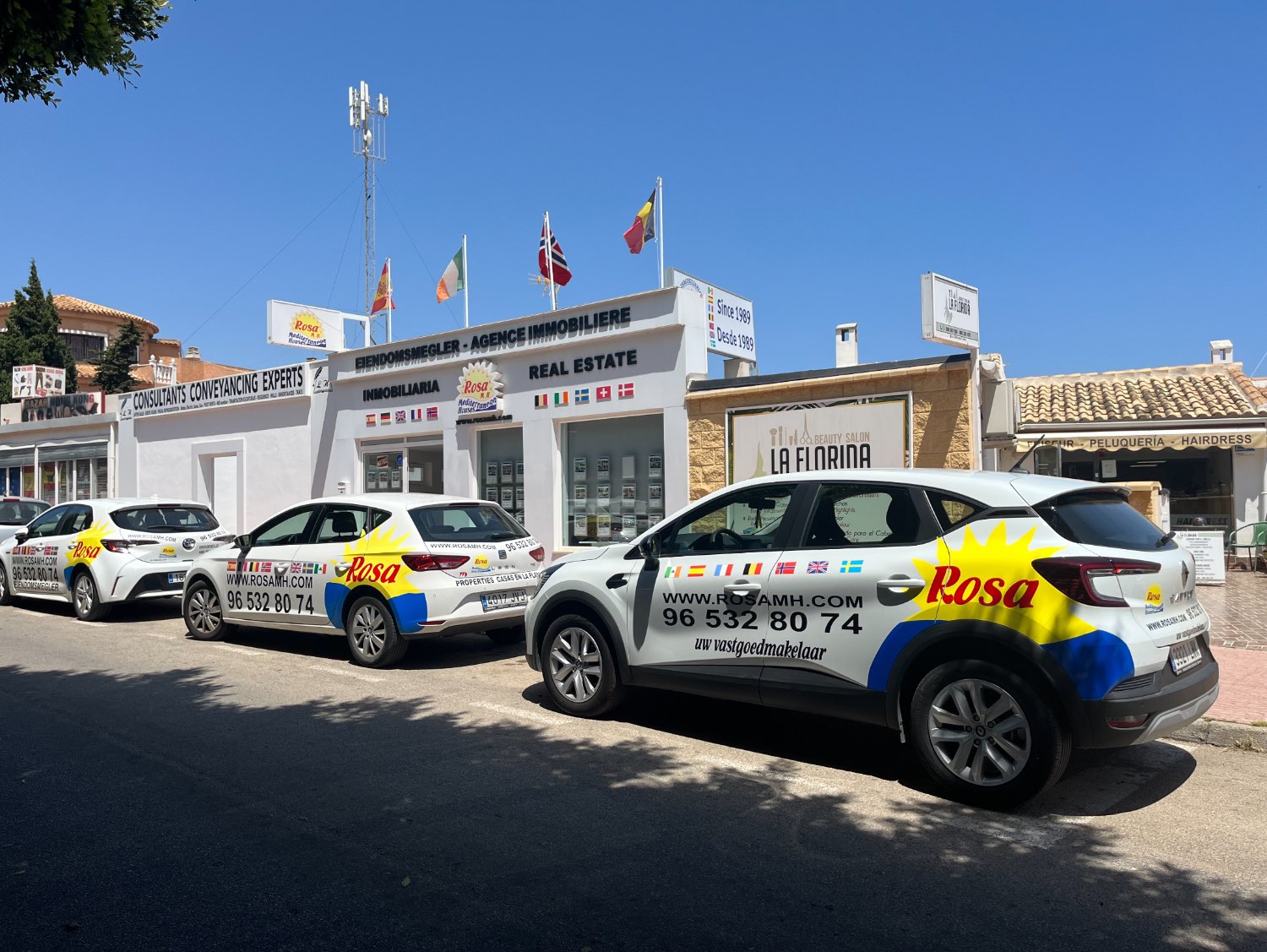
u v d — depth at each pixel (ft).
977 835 14.75
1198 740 19.83
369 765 18.44
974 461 33.12
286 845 14.48
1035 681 15.19
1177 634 15.49
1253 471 53.83
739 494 19.94
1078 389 62.64
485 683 26.14
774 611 18.38
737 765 18.48
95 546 38.88
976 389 33.37
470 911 12.21
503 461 48.52
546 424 45.62
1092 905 12.33
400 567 27.50
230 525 64.34
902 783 17.40
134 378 138.82
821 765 18.53
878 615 16.89
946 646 16.22
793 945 11.30
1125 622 14.79
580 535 45.24
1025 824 15.21
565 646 22.41
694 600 19.69
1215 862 13.71
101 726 21.56
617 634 21.12
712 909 12.26
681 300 40.78
